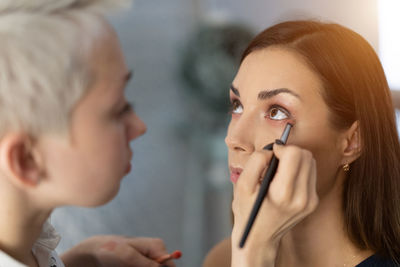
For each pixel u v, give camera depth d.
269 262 0.52
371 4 2.53
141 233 1.98
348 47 0.62
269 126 0.61
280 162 0.49
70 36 0.38
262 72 0.61
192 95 2.06
